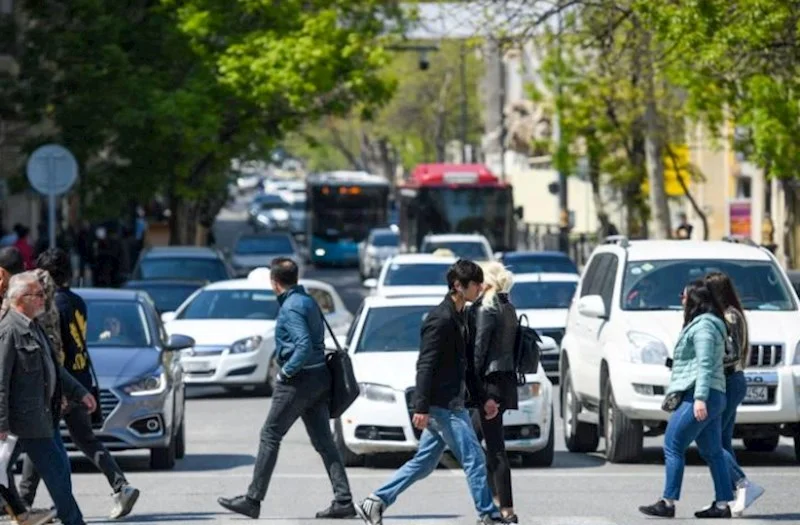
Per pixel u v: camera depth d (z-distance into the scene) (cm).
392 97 11394
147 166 10500
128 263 13262
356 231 19200
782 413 4222
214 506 3653
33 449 3028
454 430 3127
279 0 10981
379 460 4562
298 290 3359
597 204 12669
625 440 4381
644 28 7069
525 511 3538
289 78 10788
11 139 10675
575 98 12294
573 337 4862
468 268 3119
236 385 6688
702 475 4216
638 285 4494
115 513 3422
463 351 3145
